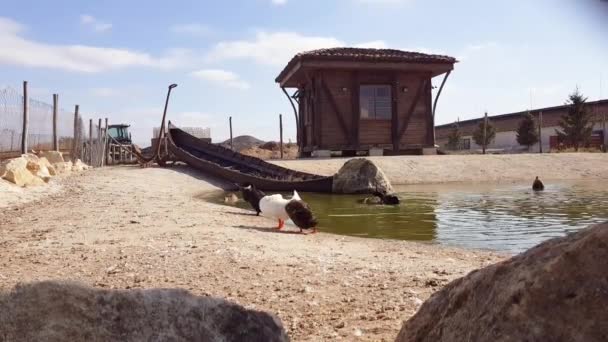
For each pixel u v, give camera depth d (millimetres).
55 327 2566
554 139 56938
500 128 66438
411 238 11492
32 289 2617
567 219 13914
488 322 2541
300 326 5242
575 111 50500
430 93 36625
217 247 9398
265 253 9086
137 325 2660
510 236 11547
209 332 2766
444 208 16859
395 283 7031
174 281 7051
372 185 22734
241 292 6555
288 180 24906
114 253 8773
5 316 2549
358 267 8078
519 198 19391
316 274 7555
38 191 17875
